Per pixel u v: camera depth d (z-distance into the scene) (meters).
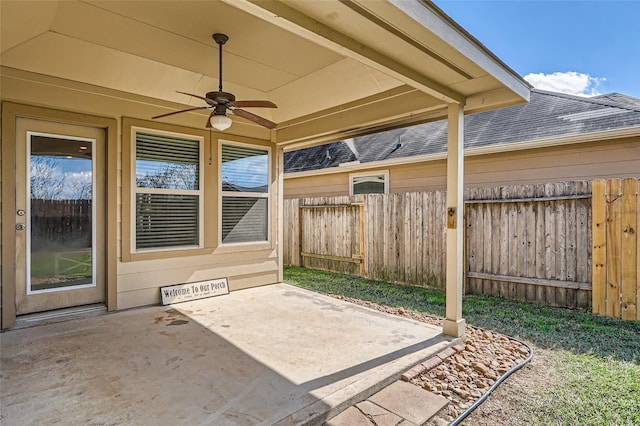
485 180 6.78
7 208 3.62
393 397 2.52
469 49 2.84
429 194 6.10
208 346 3.22
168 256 4.75
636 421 2.28
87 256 4.21
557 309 4.73
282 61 4.05
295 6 2.19
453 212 3.59
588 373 2.93
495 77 3.16
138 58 3.96
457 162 3.58
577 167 5.77
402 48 2.70
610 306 4.38
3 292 3.59
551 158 6.03
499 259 5.38
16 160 3.72
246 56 3.92
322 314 4.25
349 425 2.19
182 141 4.93
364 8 2.21
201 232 5.07
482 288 5.58
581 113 6.43
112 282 4.29
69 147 4.07
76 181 4.13
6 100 3.60
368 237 6.94
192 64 4.14
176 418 2.12
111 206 4.28
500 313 4.57
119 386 2.48
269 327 3.76
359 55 2.63
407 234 6.38
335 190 9.77
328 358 2.98
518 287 5.21
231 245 5.40
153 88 4.45
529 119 7.06
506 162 6.52
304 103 5.09
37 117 3.79
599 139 5.45
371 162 8.58
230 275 5.41
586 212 4.63
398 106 4.13
